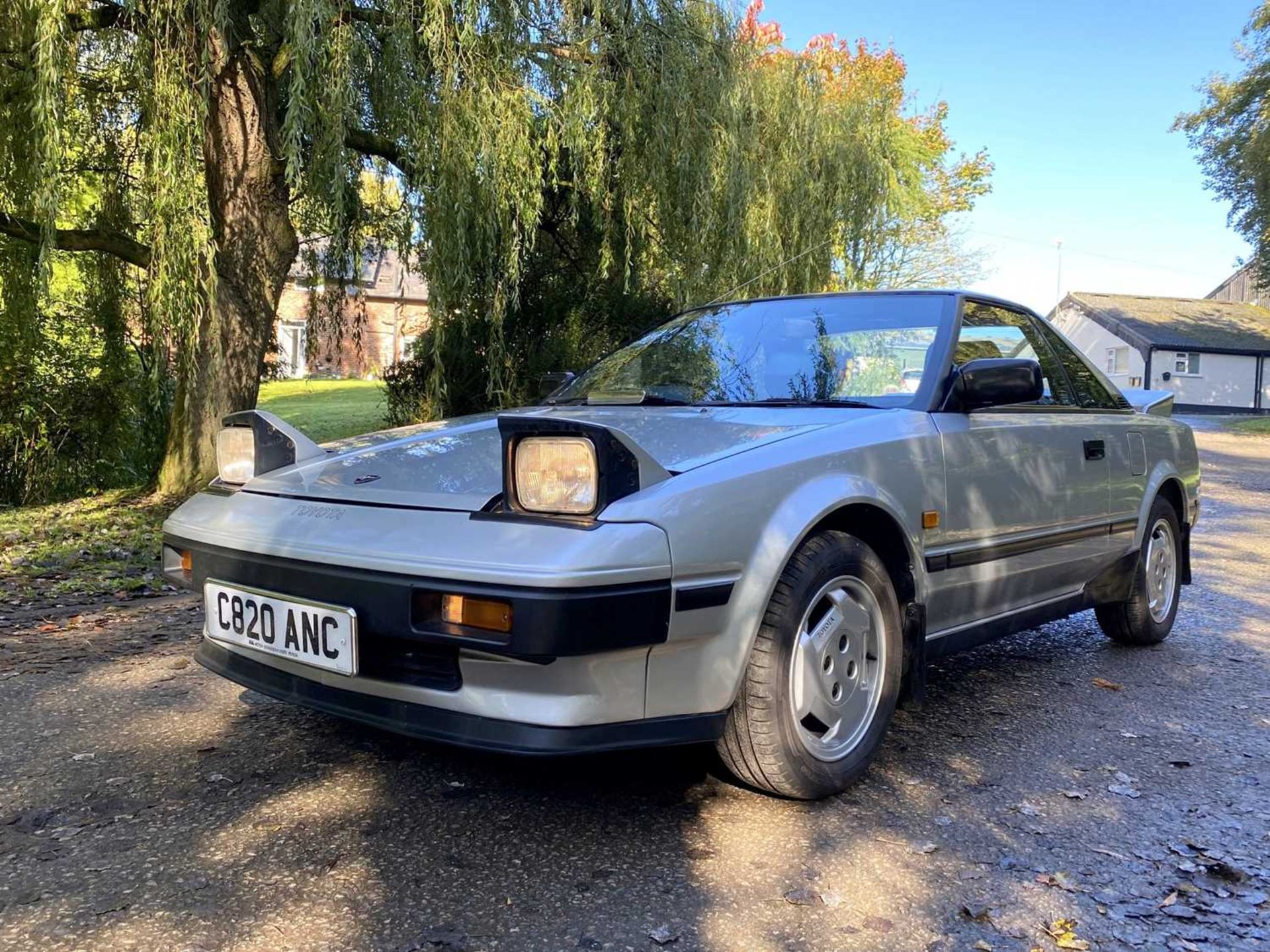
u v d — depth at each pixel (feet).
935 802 8.62
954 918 6.66
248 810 8.16
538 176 25.13
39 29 19.51
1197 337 127.24
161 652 13.28
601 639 6.55
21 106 24.25
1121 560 13.38
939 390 10.21
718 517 7.33
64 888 6.81
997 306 12.01
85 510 27.22
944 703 11.66
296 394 83.35
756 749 7.94
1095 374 14.01
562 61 25.99
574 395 12.09
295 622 7.70
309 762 9.25
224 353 28.30
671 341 12.56
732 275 32.76
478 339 36.63
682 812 8.26
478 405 38.04
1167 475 14.43
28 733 9.98
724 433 8.79
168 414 34.71
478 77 23.44
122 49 25.61
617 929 6.39
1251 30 82.84
